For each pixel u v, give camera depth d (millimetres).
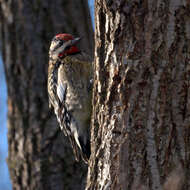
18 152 13469
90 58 12312
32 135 13289
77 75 11688
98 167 7941
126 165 7500
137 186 7410
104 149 7844
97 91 8125
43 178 13094
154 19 7371
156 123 7391
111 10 7613
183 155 7387
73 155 13172
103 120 7926
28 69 13461
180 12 7293
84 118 11602
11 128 13656
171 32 7324
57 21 13625
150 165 7383
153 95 7395
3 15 13758
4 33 13766
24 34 13531
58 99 12188
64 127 12164
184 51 7336
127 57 7531
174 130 7395
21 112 13453
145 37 7422
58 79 11977
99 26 7926
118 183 7539
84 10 14055
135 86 7488
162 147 7375
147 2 7391
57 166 13094
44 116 13258
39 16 13578
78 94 11609
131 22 7500
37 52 13461
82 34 13812
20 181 13430
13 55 13625
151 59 7398
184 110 7379
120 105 7621
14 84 13594
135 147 7465
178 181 7305
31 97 13367
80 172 13102
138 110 7469
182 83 7348
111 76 7762
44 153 13164
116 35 7641
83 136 11625
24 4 13594
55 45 12406
